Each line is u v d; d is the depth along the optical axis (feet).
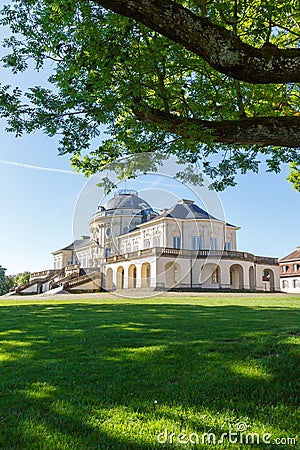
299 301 46.85
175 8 9.88
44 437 8.05
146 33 16.89
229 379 11.63
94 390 11.11
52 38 17.78
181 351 15.39
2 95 17.35
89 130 18.97
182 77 21.30
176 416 9.10
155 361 14.10
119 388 11.23
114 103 16.43
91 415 9.23
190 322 24.58
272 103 21.42
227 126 13.83
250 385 11.08
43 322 27.12
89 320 27.43
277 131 13.24
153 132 19.33
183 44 10.30
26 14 17.99
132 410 9.53
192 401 10.06
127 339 18.69
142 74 17.67
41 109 17.75
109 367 13.55
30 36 18.10
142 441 7.81
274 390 10.68
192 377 12.03
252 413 9.23
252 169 23.58
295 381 11.22
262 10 15.53
